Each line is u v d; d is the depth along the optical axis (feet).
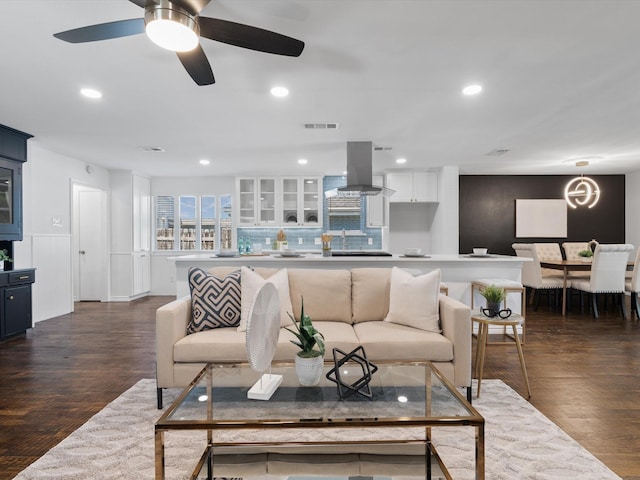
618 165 20.02
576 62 8.04
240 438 6.69
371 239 23.26
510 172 22.36
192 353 7.70
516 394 8.58
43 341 13.09
